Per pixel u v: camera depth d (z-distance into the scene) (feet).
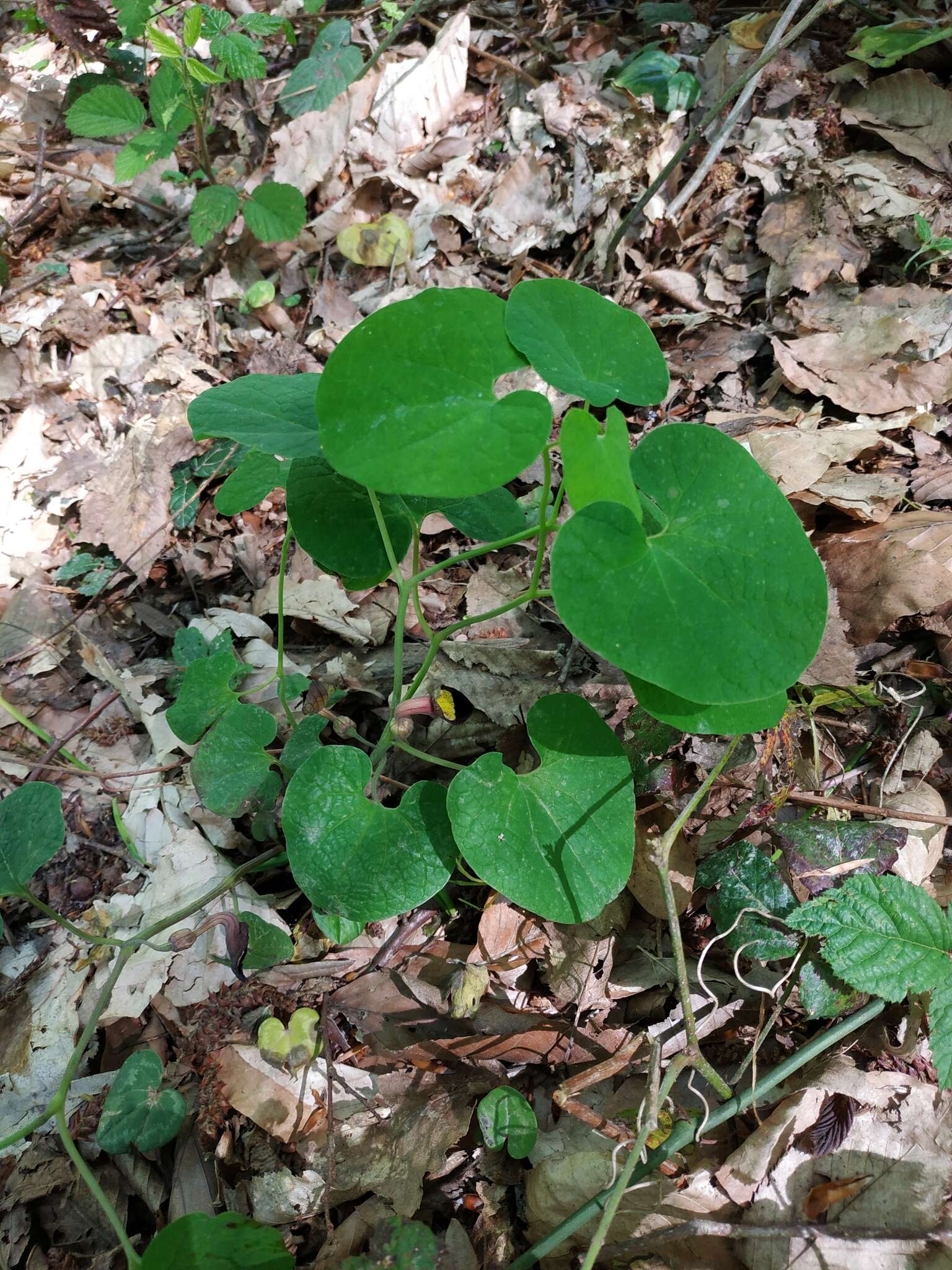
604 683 1.20
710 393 1.52
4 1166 1.00
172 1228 0.77
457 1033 1.00
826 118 1.71
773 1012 0.90
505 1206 0.92
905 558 1.16
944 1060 0.83
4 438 1.74
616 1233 0.85
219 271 2.02
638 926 1.05
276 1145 0.96
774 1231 0.82
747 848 0.96
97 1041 1.07
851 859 0.94
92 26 2.20
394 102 2.05
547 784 0.88
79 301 1.91
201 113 1.93
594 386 0.77
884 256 1.56
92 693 1.42
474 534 1.00
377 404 0.73
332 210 2.01
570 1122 0.93
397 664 0.96
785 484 1.28
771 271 1.58
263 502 1.57
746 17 1.99
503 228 1.86
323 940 1.09
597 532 0.70
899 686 1.16
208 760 1.07
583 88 1.92
